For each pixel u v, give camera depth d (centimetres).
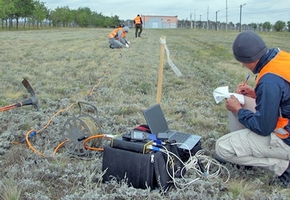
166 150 388
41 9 7262
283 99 361
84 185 398
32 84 980
